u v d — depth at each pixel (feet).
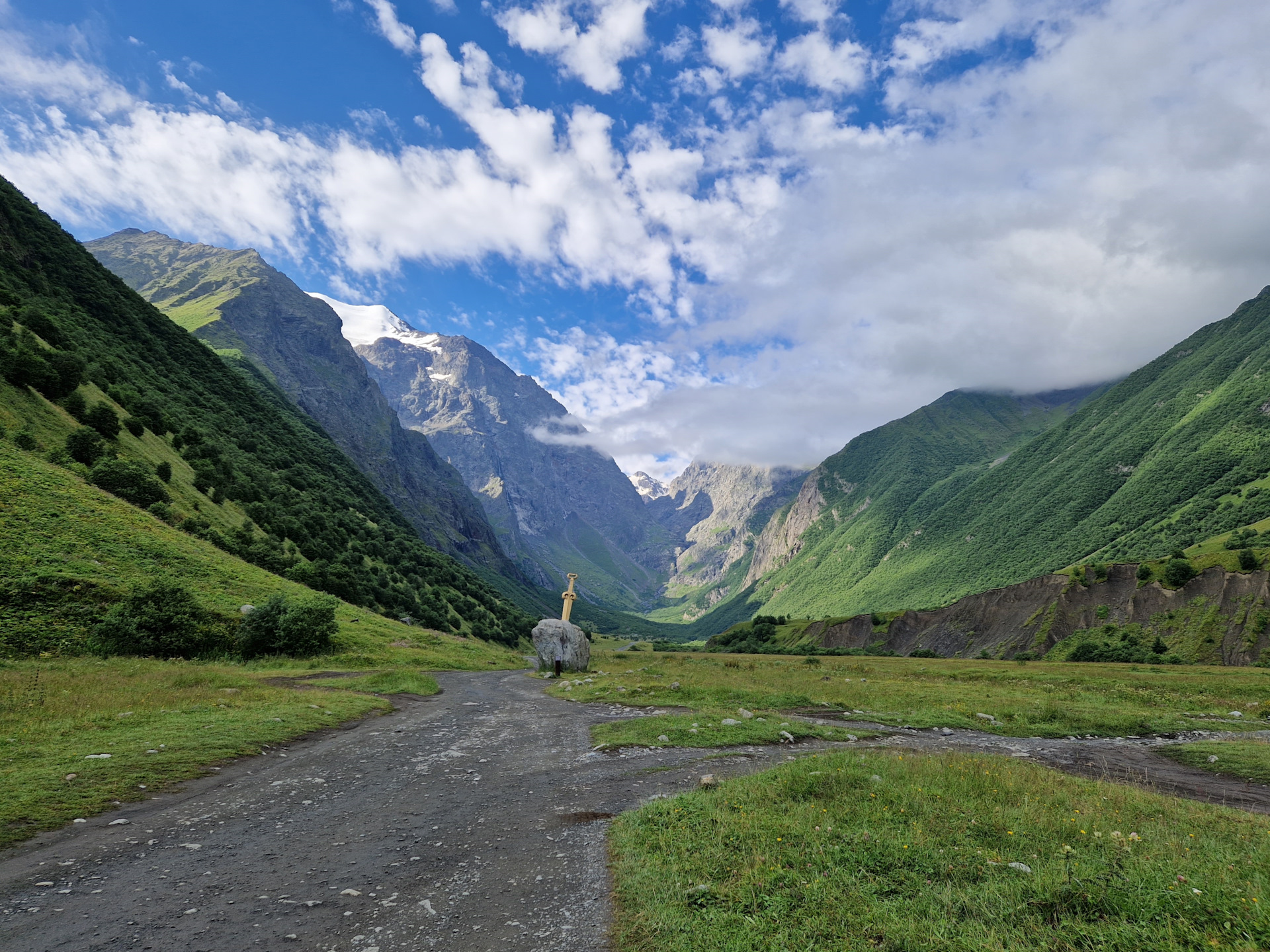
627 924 23.93
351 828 37.01
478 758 57.82
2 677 83.35
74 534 146.82
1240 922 20.77
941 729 85.76
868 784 42.24
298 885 28.27
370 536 466.70
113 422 234.58
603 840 34.32
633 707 93.66
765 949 21.29
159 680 94.12
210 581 163.12
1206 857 28.84
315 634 158.81
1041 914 23.06
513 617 544.62
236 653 140.36
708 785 44.91
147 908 25.43
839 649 496.64
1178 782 57.93
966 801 38.68
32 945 21.85
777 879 26.94
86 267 495.00
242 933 23.39
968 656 429.79
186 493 250.98
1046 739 82.33
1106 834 32.86
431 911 25.58
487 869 30.37
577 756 59.26
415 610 354.13
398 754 59.21
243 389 610.65
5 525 134.82
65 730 55.26
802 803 38.27
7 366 206.49
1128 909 22.77
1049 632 390.83
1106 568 416.87
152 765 47.19
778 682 131.64
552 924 24.22
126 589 134.21
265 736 60.90
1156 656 312.71
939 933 21.79
